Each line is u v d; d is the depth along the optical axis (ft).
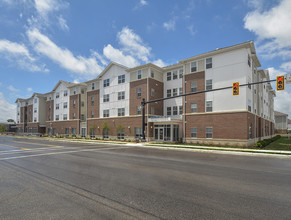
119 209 15.75
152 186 21.89
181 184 22.75
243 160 40.65
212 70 76.13
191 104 81.25
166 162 37.55
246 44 67.36
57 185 22.34
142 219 14.01
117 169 30.91
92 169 30.89
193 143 78.69
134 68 96.89
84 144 82.23
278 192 20.17
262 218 14.29
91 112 121.08
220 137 72.08
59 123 150.71
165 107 100.22
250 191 20.42
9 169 30.94
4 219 14.07
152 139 92.63
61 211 15.39
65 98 147.33
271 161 39.65
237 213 15.08
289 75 40.96
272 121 144.25
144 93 93.20
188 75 82.99
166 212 15.20
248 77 71.56
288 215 14.83
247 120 67.97
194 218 14.19
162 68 99.19
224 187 21.72
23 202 17.29
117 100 105.70
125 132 100.01
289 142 88.22
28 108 193.67
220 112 72.64
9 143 86.94
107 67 110.63
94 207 16.15
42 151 55.31
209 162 37.83
